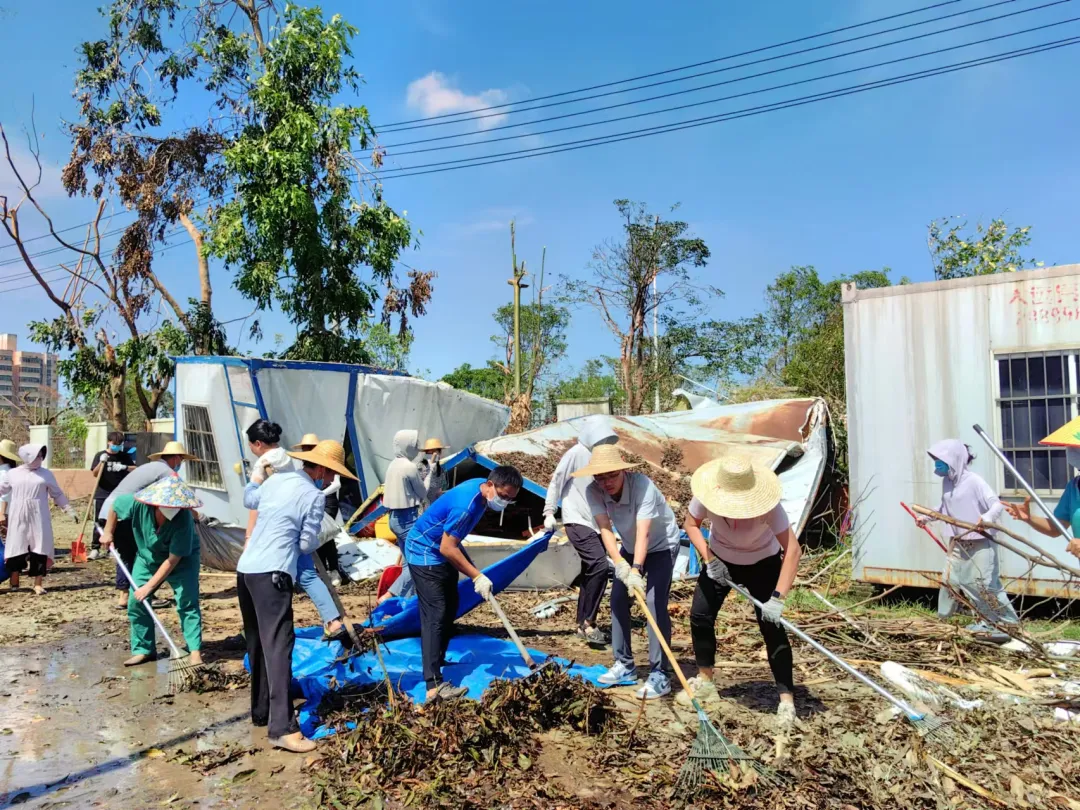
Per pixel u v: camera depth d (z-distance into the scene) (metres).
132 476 6.82
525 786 3.89
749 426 12.23
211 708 5.23
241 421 9.61
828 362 17.16
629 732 4.50
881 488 8.20
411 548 5.07
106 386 16.48
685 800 3.72
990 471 7.59
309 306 15.40
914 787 3.73
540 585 8.66
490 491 4.88
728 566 4.86
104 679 5.88
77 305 16.11
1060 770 3.87
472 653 6.04
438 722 4.30
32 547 9.03
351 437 10.78
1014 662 5.73
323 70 14.97
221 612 8.09
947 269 17.02
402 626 6.31
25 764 4.33
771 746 4.20
